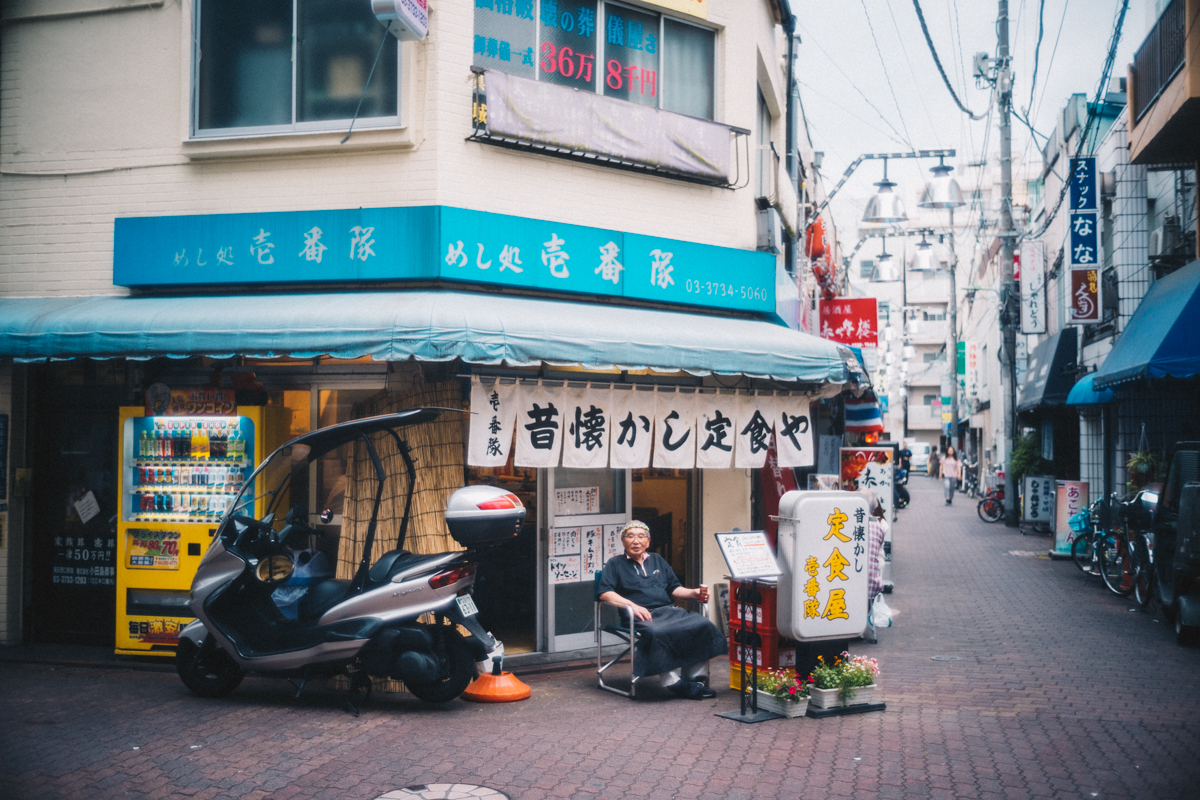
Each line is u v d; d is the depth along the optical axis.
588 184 8.32
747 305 9.09
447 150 7.61
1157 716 6.26
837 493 6.42
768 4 10.81
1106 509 12.55
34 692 6.70
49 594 8.34
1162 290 12.82
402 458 7.08
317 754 5.31
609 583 7.04
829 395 9.73
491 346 6.58
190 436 7.52
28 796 4.57
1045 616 10.52
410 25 6.98
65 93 8.27
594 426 7.59
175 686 6.94
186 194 7.98
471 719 6.12
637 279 8.32
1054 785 4.87
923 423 61.06
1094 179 15.85
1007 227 21.50
